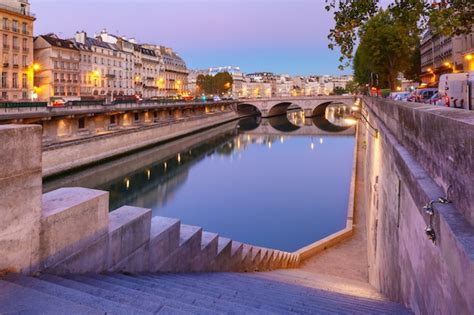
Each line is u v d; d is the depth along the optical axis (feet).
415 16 24.63
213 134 265.95
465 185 10.30
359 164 110.22
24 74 209.46
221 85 454.40
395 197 24.07
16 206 11.10
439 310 12.03
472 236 9.16
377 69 153.17
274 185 134.82
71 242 12.97
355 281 43.55
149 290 13.14
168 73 418.51
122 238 15.37
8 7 196.65
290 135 264.11
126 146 163.12
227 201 115.14
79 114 148.97
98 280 12.73
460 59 157.28
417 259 16.14
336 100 343.67
